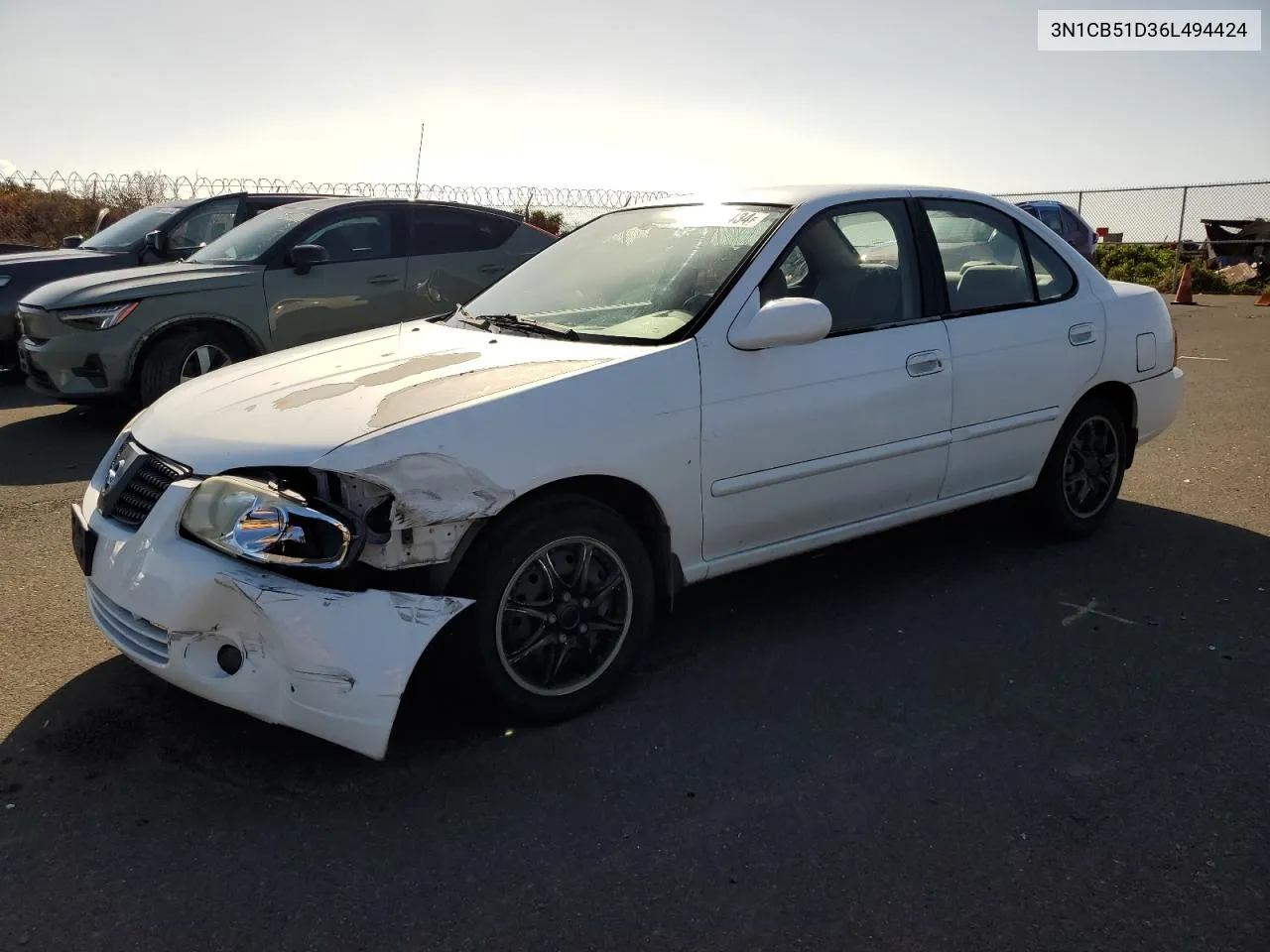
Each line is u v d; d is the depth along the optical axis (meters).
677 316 3.63
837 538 4.03
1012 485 4.62
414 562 2.89
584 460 3.16
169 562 2.85
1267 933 2.35
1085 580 4.54
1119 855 2.63
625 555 3.32
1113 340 4.84
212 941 2.31
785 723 3.30
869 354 3.92
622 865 2.59
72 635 3.88
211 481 2.88
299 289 7.65
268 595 2.71
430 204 8.41
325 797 2.87
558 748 3.13
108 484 3.24
